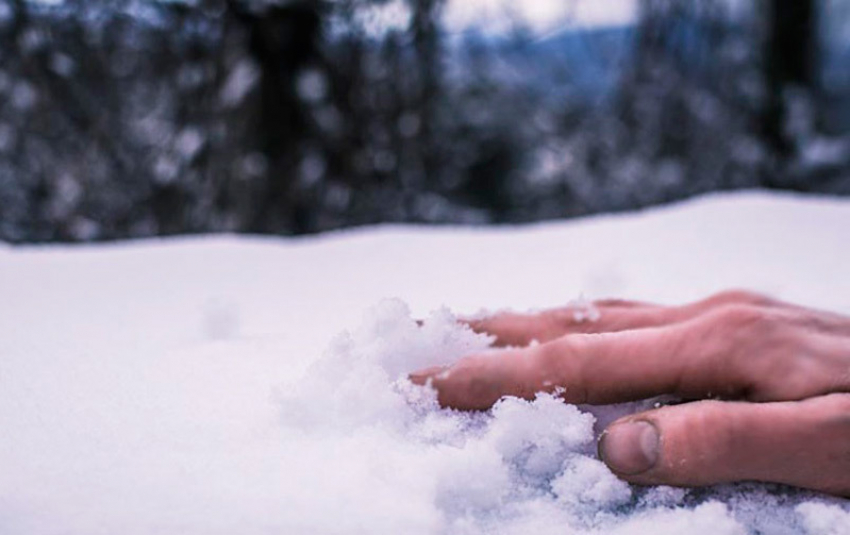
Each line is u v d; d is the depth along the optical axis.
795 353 0.33
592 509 0.30
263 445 0.31
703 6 2.00
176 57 1.66
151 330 0.46
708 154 2.04
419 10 1.78
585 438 0.31
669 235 0.85
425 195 1.93
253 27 1.61
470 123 2.06
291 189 1.67
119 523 0.27
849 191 1.96
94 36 1.65
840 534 0.29
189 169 1.69
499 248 0.84
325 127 1.69
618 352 0.33
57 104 1.68
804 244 0.80
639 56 2.05
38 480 0.29
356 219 1.77
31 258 0.79
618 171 2.10
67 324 0.48
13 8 1.61
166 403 0.34
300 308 0.54
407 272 0.72
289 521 0.27
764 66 2.00
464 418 0.33
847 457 0.29
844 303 0.52
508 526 0.29
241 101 1.63
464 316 0.39
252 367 0.38
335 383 0.33
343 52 1.71
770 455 0.29
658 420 0.30
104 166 1.72
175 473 0.29
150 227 1.73
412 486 0.29
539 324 0.39
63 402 0.34
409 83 1.82
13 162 1.71
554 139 2.14
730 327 0.33
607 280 0.65
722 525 0.29
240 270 0.73
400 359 0.35
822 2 2.05
